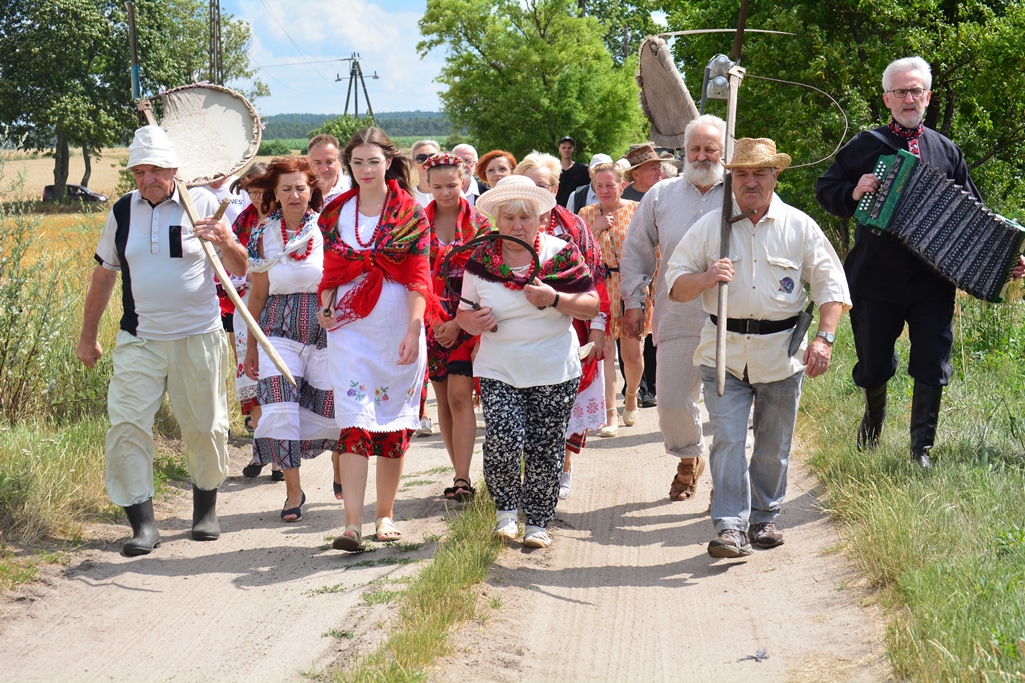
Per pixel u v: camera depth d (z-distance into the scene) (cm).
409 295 557
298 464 630
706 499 661
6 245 797
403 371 558
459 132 5600
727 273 512
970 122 2030
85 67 5891
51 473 609
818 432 735
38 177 8325
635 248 644
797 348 527
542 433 556
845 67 1889
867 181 603
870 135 623
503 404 546
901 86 611
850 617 450
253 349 646
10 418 747
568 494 679
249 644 443
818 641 436
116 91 5906
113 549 566
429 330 657
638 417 923
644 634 461
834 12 1983
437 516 618
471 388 641
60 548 549
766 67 1952
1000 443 624
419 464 773
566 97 4762
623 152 4978
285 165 624
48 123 5709
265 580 523
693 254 537
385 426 553
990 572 432
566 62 4862
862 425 671
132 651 438
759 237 528
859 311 634
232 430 862
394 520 616
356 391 550
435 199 641
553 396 552
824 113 1889
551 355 548
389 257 550
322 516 643
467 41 4966
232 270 568
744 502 536
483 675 408
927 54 1856
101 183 8031
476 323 542
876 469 600
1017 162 2031
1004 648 362
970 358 866
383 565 531
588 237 641
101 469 651
